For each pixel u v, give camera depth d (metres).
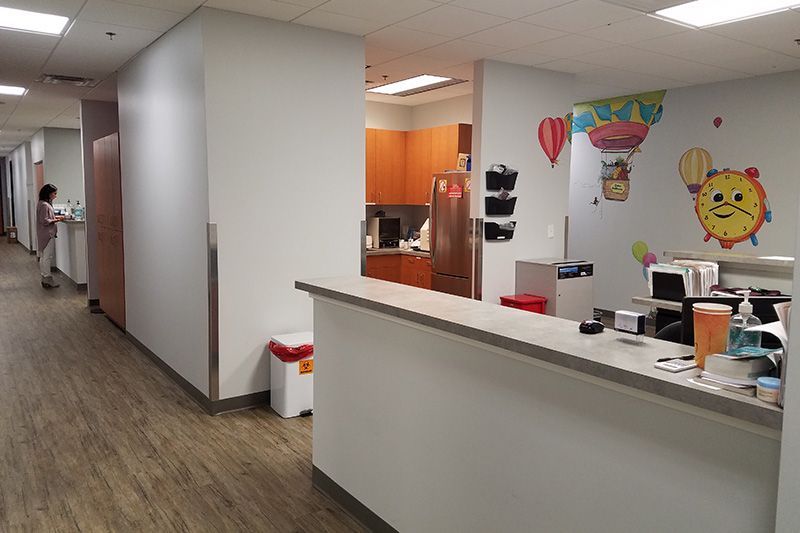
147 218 4.32
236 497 2.48
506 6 3.05
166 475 2.66
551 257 4.81
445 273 4.74
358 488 2.29
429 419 1.92
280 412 3.38
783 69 4.53
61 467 2.73
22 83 5.35
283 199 3.46
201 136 3.24
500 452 1.67
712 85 5.09
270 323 3.51
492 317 1.77
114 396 3.68
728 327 1.22
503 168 4.38
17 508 2.37
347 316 2.30
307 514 2.35
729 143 5.01
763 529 1.12
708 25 3.39
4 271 9.32
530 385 1.56
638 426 1.32
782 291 3.24
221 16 3.17
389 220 5.82
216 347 3.34
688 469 1.23
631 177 5.78
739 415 1.09
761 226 4.84
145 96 4.16
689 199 5.33
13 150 13.60
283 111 3.41
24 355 4.56
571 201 6.39
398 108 6.33
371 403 2.20
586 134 6.18
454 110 5.89
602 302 6.13
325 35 3.51
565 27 3.43
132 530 2.22
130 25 3.49
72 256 7.79
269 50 3.33
